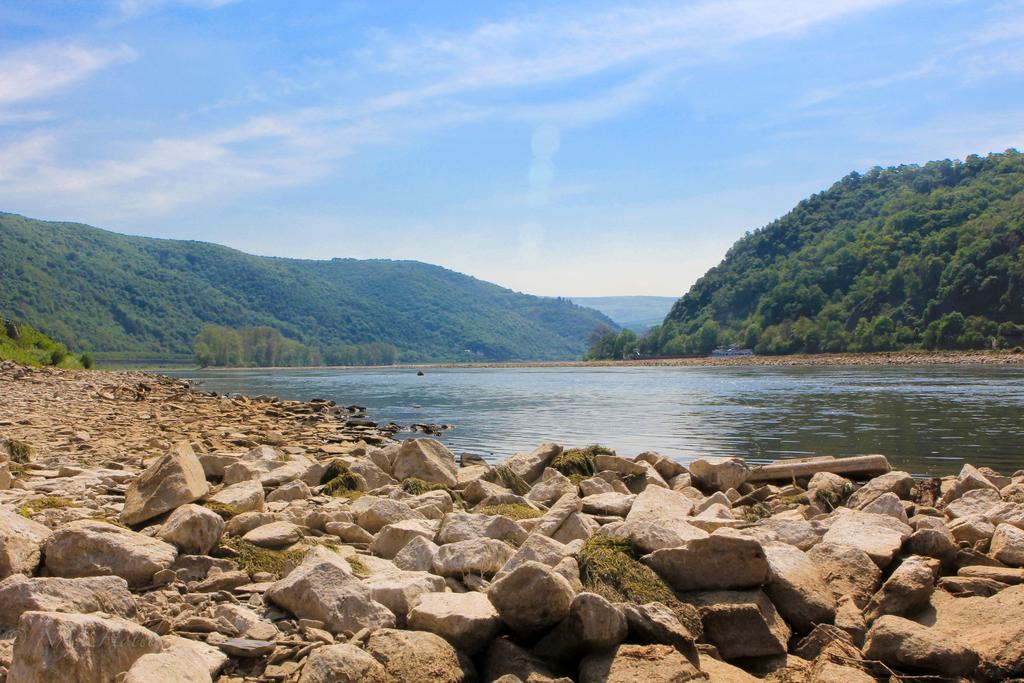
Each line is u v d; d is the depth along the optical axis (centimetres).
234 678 567
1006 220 12962
